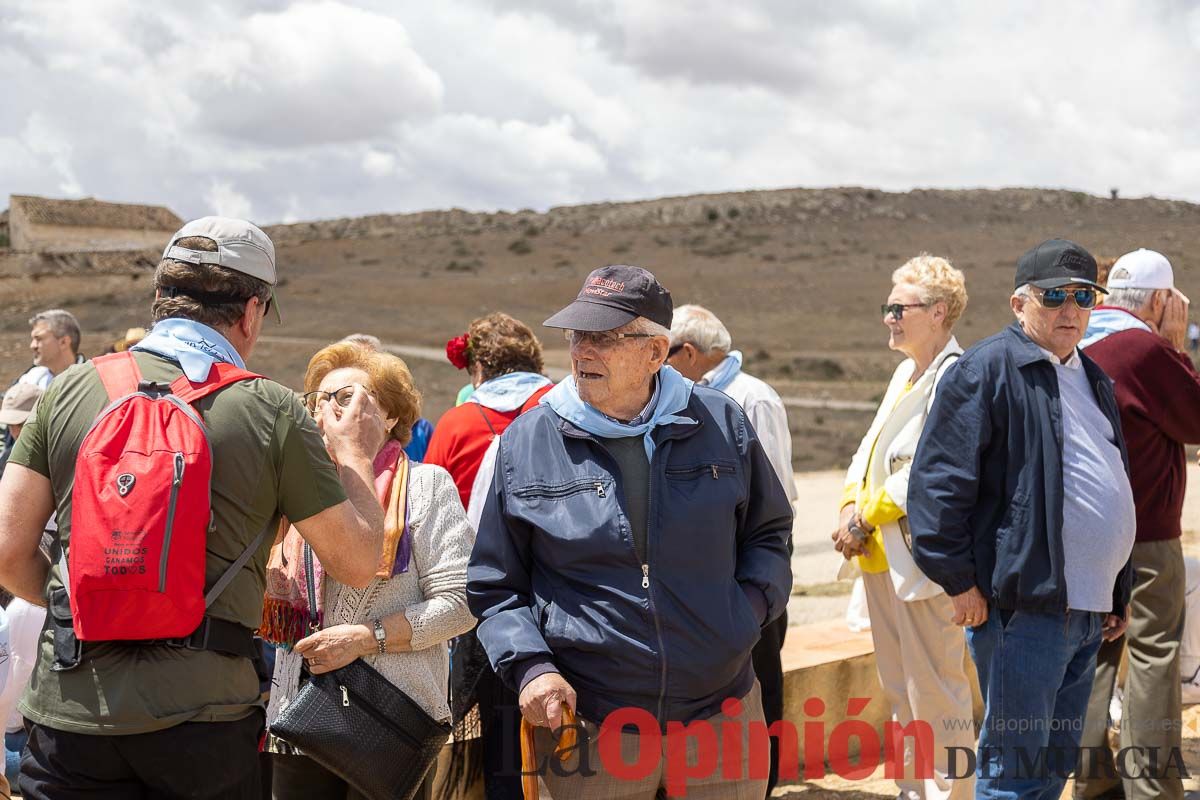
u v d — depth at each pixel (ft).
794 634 18.98
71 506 7.94
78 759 7.78
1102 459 11.41
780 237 345.72
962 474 11.30
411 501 10.22
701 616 9.01
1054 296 11.20
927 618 13.55
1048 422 11.16
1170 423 13.17
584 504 9.07
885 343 191.31
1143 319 14.39
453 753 12.24
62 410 8.13
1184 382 13.15
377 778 9.41
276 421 8.25
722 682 9.24
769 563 9.74
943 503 11.34
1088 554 11.19
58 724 7.73
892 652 14.24
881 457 13.79
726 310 235.61
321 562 8.81
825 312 231.09
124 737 7.69
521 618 9.20
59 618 7.87
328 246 345.72
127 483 7.40
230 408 8.06
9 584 8.22
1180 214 379.55
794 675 16.40
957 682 13.67
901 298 13.79
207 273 8.50
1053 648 11.11
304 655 9.42
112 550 7.27
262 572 8.42
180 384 8.06
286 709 9.34
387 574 9.73
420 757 9.66
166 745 7.73
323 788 10.41
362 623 9.72
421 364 147.84
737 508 9.66
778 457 14.65
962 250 313.53
